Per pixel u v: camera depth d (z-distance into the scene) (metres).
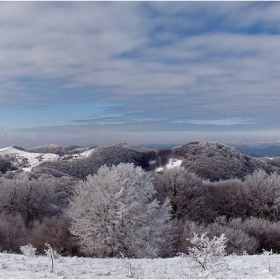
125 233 18.80
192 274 7.90
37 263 9.94
